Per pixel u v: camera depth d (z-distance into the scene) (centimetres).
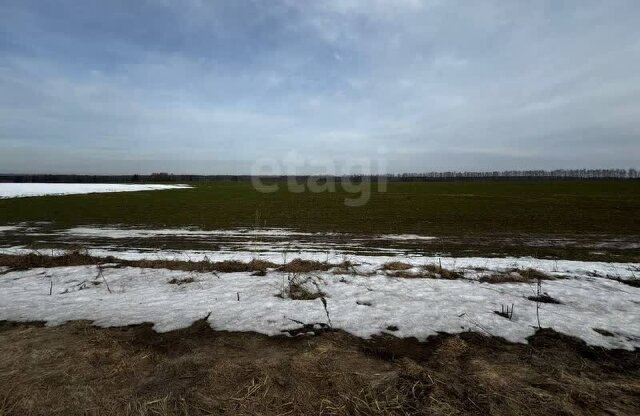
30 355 384
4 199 3200
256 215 1930
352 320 489
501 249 1084
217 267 787
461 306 545
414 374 356
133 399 314
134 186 6588
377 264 841
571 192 4081
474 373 361
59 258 838
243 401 313
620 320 503
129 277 702
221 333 450
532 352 411
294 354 397
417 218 1805
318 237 1283
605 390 339
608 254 1013
